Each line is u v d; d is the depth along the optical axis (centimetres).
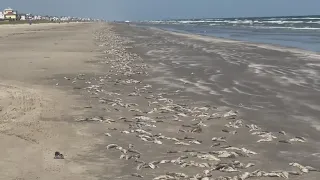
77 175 688
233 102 1344
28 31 8212
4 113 1096
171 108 1237
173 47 3788
